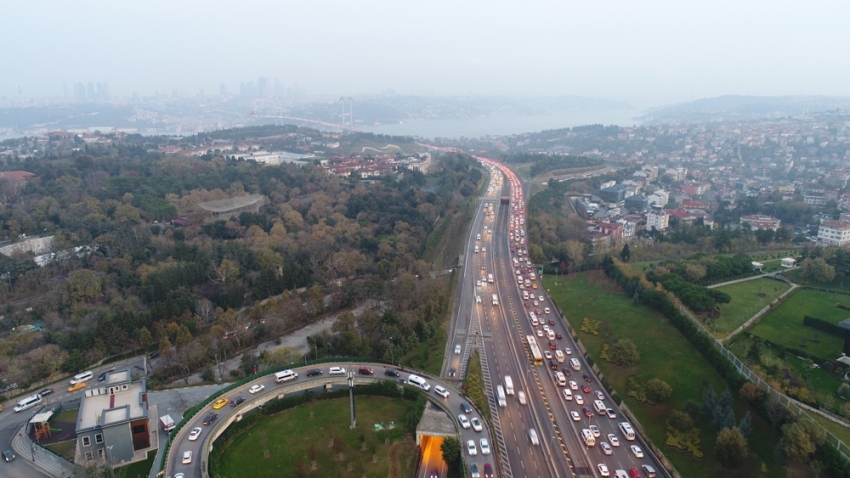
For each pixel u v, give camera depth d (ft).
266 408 541.75
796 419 425.69
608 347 644.27
